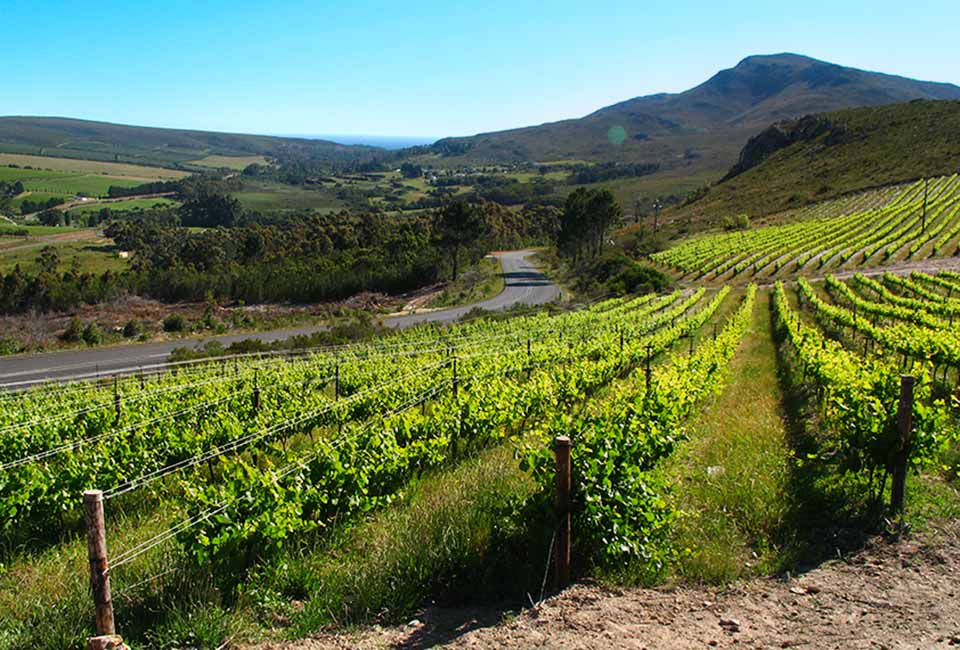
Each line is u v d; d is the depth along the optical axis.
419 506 7.21
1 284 45.78
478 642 4.60
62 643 4.68
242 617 5.06
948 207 73.31
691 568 5.64
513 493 6.56
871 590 5.30
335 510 7.09
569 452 5.35
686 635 4.64
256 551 6.07
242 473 6.26
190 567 5.65
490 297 57.50
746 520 6.63
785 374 18.03
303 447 11.54
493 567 5.62
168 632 4.76
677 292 47.56
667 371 13.23
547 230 121.69
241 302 51.84
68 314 44.72
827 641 4.53
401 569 5.50
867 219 74.12
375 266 65.31
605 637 4.61
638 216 129.62
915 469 7.00
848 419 7.26
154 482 9.25
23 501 7.58
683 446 9.80
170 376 20.34
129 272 56.19
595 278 61.62
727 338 20.53
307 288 57.31
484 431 10.94
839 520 6.68
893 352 18.97
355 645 4.68
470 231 67.00
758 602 5.16
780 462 8.52
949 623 4.75
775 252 62.25
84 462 8.91
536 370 17.56
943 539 6.18
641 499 5.73
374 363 19.11
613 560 5.70
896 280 41.44
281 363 22.30
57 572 6.43
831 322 29.50
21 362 31.58
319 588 5.45
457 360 16.97
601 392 16.33
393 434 8.24
